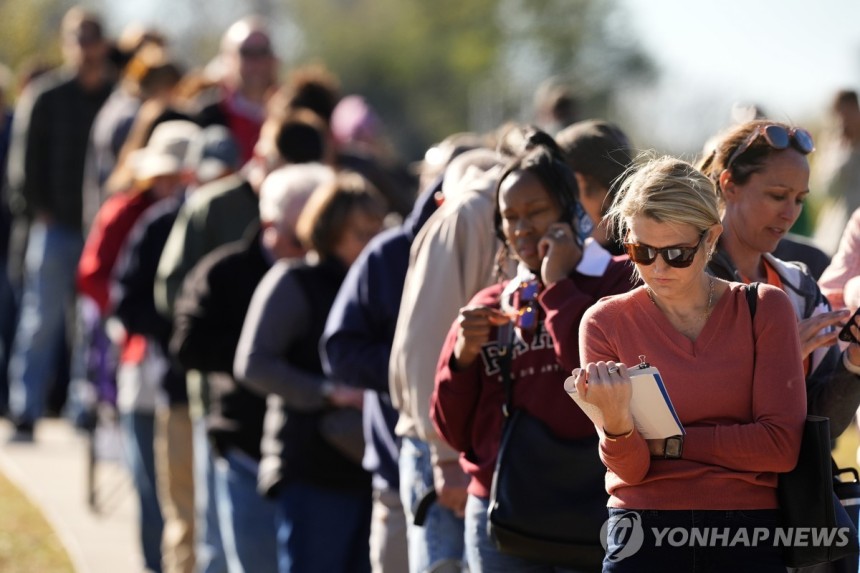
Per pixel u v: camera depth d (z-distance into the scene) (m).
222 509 20.67
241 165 30.84
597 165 14.50
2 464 32.44
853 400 12.59
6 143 38.91
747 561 11.16
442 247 15.48
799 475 11.13
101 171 32.25
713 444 11.09
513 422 13.43
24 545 25.88
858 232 14.31
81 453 33.88
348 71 162.38
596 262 13.46
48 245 34.97
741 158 13.12
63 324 35.25
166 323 23.39
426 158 19.75
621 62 145.88
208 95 33.81
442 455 15.34
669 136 116.81
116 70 37.12
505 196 13.63
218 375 20.56
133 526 27.84
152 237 23.98
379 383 16.89
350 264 19.19
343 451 18.61
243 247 20.86
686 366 11.30
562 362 13.03
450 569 15.62
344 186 19.25
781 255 15.69
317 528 18.75
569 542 13.01
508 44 150.12
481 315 13.63
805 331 12.21
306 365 18.97
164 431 23.67
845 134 36.78
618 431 11.02
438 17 159.25
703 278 11.48
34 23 91.56
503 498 13.23
